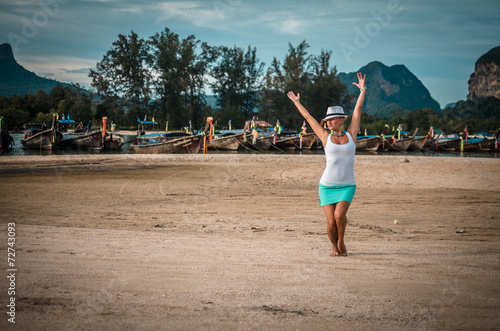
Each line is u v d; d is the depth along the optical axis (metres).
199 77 92.75
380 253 4.98
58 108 94.12
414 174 18.84
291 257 4.67
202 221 8.59
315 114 81.19
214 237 6.40
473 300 3.17
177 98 90.44
